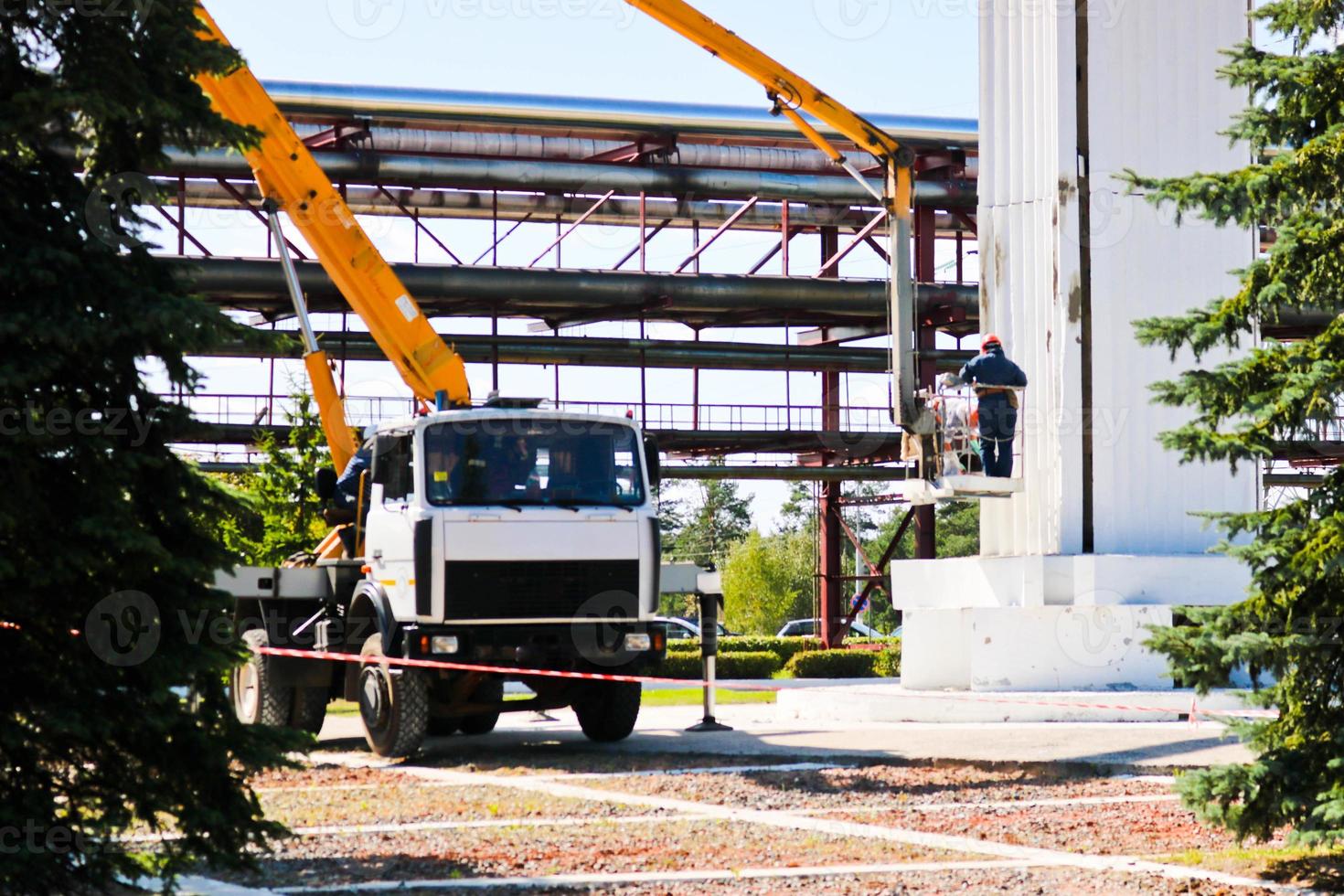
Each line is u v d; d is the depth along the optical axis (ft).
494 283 144.25
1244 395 41.34
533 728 86.17
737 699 112.16
